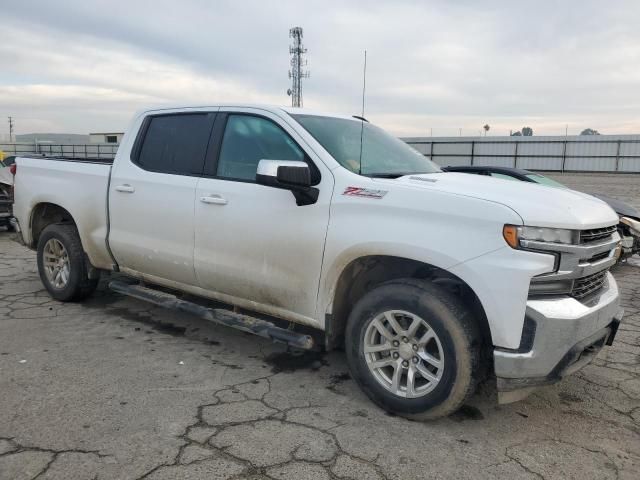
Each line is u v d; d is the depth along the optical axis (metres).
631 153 35.53
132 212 4.51
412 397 3.15
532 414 3.35
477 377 3.01
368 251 3.21
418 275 3.49
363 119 4.71
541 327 2.78
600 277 3.36
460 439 3.01
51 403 3.26
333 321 3.51
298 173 3.30
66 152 51.22
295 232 3.52
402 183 3.24
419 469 2.71
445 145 40.41
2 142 50.66
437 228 2.99
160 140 4.48
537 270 2.77
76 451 2.75
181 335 4.61
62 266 5.35
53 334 4.51
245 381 3.71
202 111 4.28
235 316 4.02
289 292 3.62
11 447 2.77
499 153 39.06
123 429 2.98
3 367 3.78
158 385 3.58
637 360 4.28
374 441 2.96
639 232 7.96
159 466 2.65
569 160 37.28
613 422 3.27
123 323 4.86
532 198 3.06
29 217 5.52
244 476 2.60
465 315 2.97
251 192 3.75
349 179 3.39
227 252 3.89
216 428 3.04
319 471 2.66
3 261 7.46
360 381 3.37
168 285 4.49
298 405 3.37
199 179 4.08
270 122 3.86
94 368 3.83
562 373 2.87
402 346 3.19
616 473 2.73
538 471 2.73
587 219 3.03
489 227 2.85
